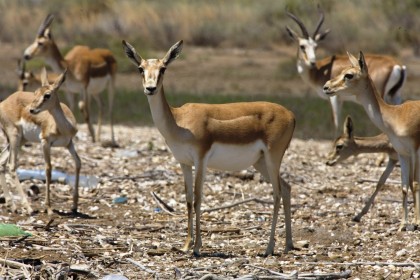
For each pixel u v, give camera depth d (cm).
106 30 8819
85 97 4181
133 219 2742
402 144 2616
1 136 4122
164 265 2164
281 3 9338
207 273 2053
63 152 3794
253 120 2253
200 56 7944
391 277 2077
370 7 9056
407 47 8231
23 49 7938
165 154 3834
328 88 2655
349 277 2070
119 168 3506
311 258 2267
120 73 7025
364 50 8162
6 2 9281
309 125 4616
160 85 2152
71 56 4241
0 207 2816
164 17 9231
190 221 2292
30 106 2689
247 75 6875
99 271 2092
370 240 2503
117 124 4816
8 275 1998
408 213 2877
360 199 3080
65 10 9338
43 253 2219
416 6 8831
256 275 2005
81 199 2995
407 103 2641
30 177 3212
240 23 9069
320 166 3659
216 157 2234
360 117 4819
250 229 2622
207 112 2223
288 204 2348
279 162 2300
